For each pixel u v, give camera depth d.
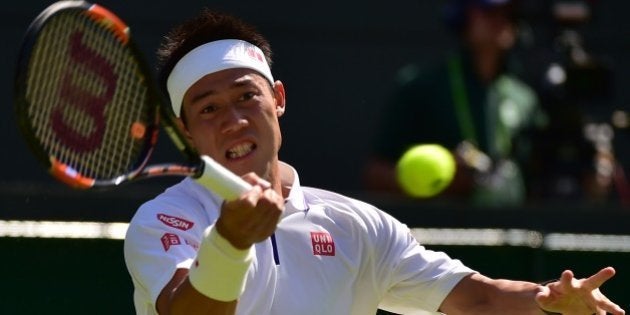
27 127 9.73
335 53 28.98
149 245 11.49
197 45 12.16
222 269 10.05
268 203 9.89
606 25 30.19
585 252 20.61
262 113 11.93
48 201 18.62
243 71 11.96
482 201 22.31
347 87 28.98
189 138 12.21
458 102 23.19
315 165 28.50
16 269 18.38
